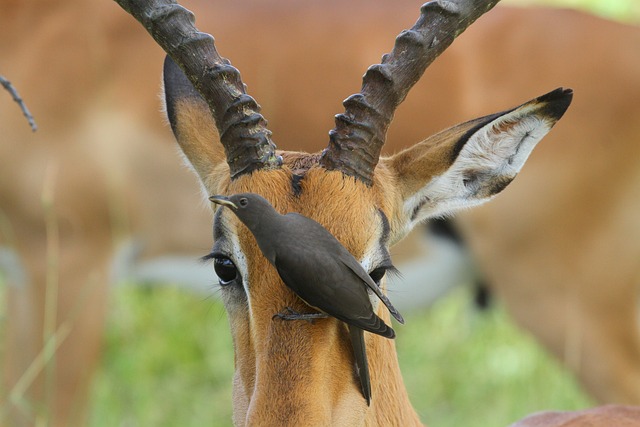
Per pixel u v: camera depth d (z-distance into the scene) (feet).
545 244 80.94
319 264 41.39
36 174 84.02
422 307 86.89
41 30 84.99
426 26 46.62
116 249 86.43
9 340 84.99
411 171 48.98
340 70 83.15
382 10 84.28
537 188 80.33
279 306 42.83
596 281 80.64
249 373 44.47
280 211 44.06
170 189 86.07
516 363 94.73
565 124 79.97
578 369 81.41
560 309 81.35
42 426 81.30
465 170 49.29
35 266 84.43
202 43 46.42
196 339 100.22
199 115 51.34
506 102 81.10
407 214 49.80
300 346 42.19
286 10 84.94
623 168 79.61
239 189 45.01
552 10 82.89
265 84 83.61
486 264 83.05
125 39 85.61
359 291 41.81
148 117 85.46
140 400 91.15
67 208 84.69
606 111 79.82
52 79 84.43
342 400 43.04
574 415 57.98
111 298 87.04
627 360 80.74
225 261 45.14
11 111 84.12
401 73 45.83
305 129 83.71
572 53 80.89
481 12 47.52
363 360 43.09
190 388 94.79
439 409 92.22
